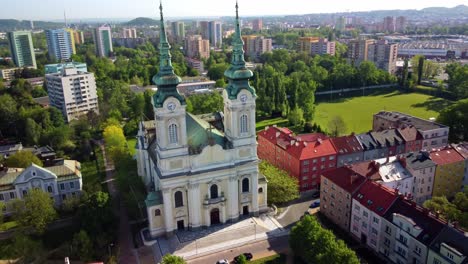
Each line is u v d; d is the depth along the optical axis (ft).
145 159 378.12
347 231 313.12
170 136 292.20
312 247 249.96
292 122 609.01
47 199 312.29
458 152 367.86
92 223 287.89
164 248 297.53
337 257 231.91
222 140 322.14
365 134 429.79
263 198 341.00
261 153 465.47
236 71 298.35
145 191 360.28
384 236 273.95
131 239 310.24
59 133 501.56
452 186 365.61
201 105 618.03
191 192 306.55
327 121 638.94
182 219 315.58
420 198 349.61
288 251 289.53
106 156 487.61
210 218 321.52
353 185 305.12
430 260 237.04
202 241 303.48
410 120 496.23
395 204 272.51
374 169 329.52
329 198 330.54
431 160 348.59
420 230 245.04
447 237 232.32
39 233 307.37
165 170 297.12
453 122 501.56
